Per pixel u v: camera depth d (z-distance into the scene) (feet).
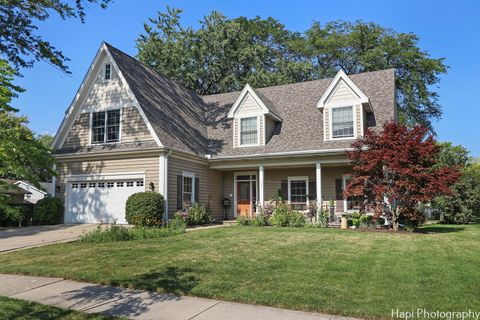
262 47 117.19
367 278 21.93
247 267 25.12
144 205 50.78
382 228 49.19
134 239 39.63
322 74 127.54
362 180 47.44
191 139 64.03
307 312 17.12
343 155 55.77
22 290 21.61
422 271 23.38
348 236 39.91
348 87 59.93
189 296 19.84
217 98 82.99
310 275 22.79
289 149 60.70
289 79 113.91
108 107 60.29
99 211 58.44
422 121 119.44
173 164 56.29
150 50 107.96
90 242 37.93
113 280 22.61
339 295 18.81
